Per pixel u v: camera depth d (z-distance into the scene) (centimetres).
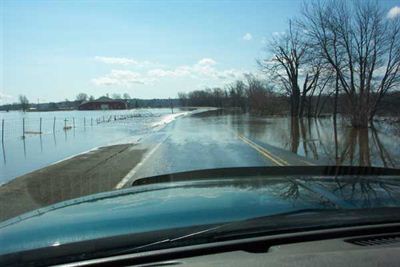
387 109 4294
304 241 209
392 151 2150
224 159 1597
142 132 3453
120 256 189
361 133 3372
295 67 6356
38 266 183
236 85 12562
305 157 1730
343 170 440
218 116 7375
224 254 195
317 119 5966
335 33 4125
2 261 185
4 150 2114
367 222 226
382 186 315
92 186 1041
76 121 5919
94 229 210
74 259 187
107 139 2820
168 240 199
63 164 1457
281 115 7575
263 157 1669
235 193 287
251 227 214
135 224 217
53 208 276
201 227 212
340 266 182
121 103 16425
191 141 2428
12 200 891
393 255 191
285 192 289
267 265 183
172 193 294
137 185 382
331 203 258
